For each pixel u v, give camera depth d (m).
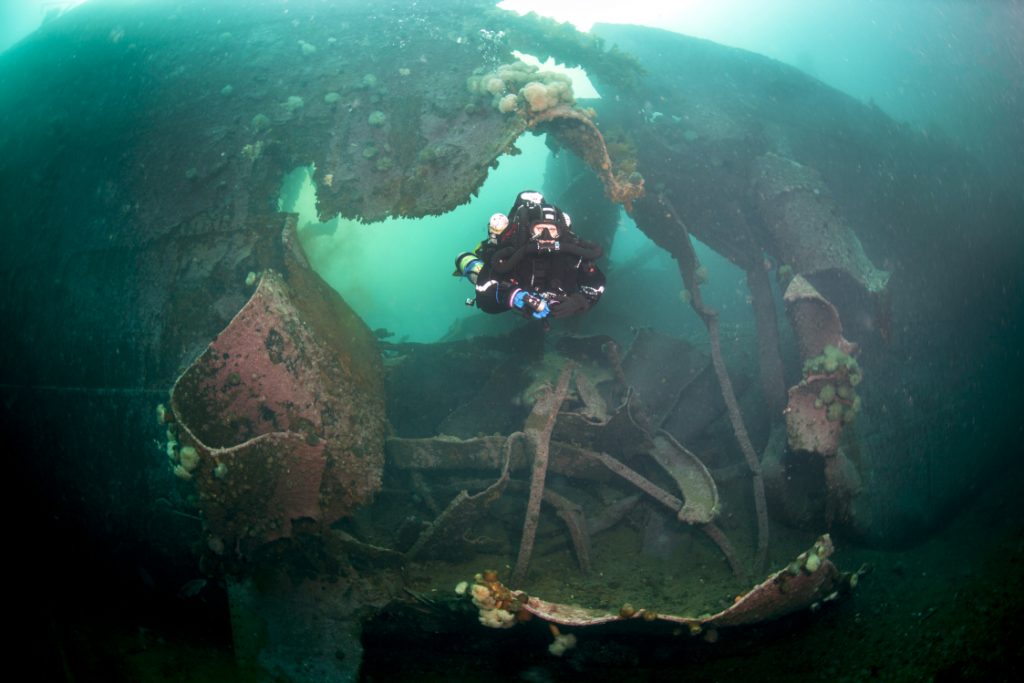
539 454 6.26
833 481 5.95
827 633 4.84
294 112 6.54
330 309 5.84
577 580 5.98
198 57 7.53
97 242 6.41
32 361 6.42
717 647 4.84
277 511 4.72
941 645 4.15
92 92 7.82
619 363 7.78
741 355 9.09
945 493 6.79
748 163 7.80
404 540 5.82
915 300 7.62
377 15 7.61
